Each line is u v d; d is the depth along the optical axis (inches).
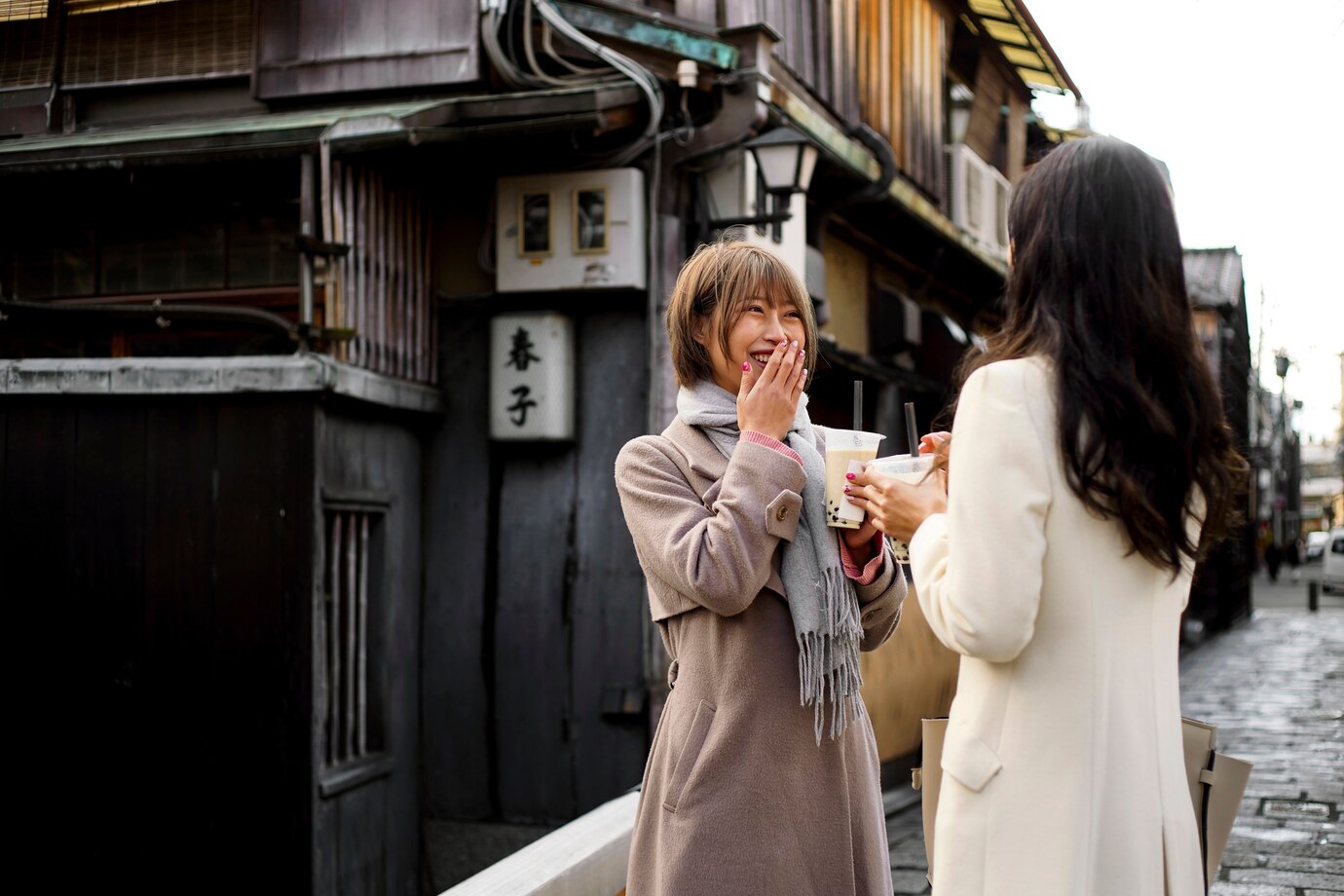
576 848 134.3
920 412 501.7
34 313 264.7
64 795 252.2
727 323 84.9
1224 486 66.4
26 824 254.2
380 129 247.9
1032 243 68.4
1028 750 65.2
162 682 247.3
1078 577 65.1
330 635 252.5
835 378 401.1
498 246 283.1
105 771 250.1
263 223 285.6
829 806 81.4
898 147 449.7
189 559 247.1
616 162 274.7
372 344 266.7
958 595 64.3
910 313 448.1
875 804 86.4
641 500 84.7
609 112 251.0
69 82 307.1
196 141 256.5
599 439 284.0
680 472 85.6
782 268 86.0
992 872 65.2
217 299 287.0
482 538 290.2
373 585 273.1
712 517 80.5
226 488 245.9
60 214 298.0
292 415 243.4
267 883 239.5
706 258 87.0
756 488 78.2
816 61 369.7
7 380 253.4
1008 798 65.3
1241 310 973.8
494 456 290.7
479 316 293.0
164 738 246.8
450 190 294.8
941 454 75.7
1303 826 215.6
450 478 293.0
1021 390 65.3
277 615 241.8
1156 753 67.1
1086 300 65.7
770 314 85.0
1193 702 417.1
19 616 255.3
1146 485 63.7
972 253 493.4
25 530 255.4
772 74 325.7
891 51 446.9
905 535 75.5
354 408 259.6
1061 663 65.1
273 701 240.8
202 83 300.4
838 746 82.4
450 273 294.4
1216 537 67.7
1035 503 63.9
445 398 294.2
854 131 370.9
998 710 66.6
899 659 223.1
